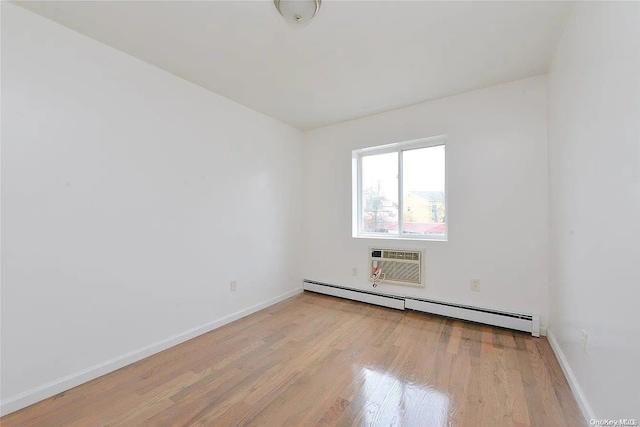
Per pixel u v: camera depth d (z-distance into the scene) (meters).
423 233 3.12
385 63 2.17
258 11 1.61
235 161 2.90
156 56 2.07
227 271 2.79
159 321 2.21
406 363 1.96
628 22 1.01
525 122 2.43
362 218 3.57
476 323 2.63
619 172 1.09
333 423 1.41
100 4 1.54
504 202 2.53
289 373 1.86
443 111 2.83
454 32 1.79
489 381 1.73
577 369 1.56
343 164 3.55
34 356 1.59
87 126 1.83
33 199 1.60
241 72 2.30
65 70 1.73
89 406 1.55
